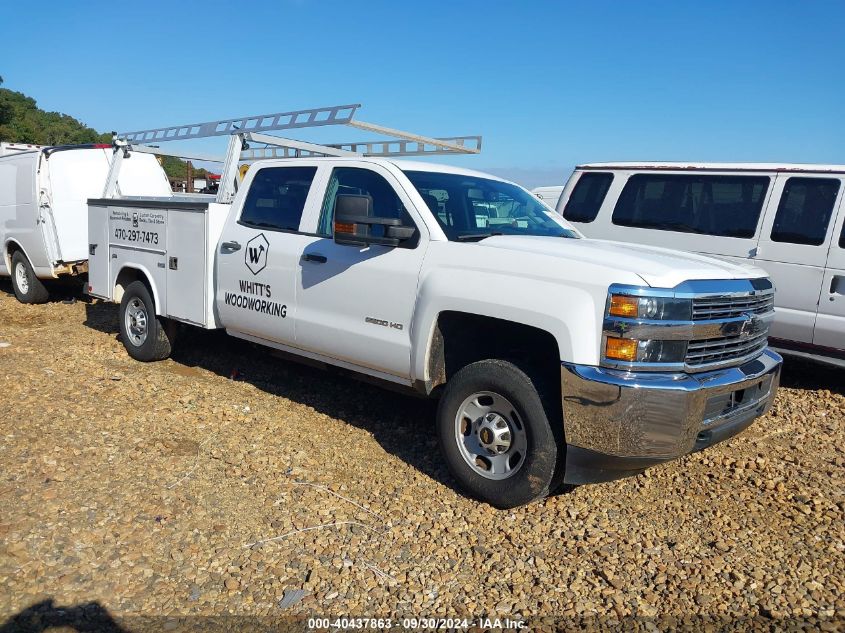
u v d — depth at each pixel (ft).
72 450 15.16
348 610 10.39
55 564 11.05
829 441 18.02
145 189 35.42
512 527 12.91
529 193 18.97
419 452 16.38
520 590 10.98
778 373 14.62
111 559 11.32
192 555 11.58
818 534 13.03
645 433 11.71
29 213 32.73
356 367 16.37
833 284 21.43
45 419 16.84
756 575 11.56
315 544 12.09
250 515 12.96
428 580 11.18
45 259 32.63
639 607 10.64
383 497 13.96
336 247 16.40
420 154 21.67
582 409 12.05
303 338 17.28
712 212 23.93
